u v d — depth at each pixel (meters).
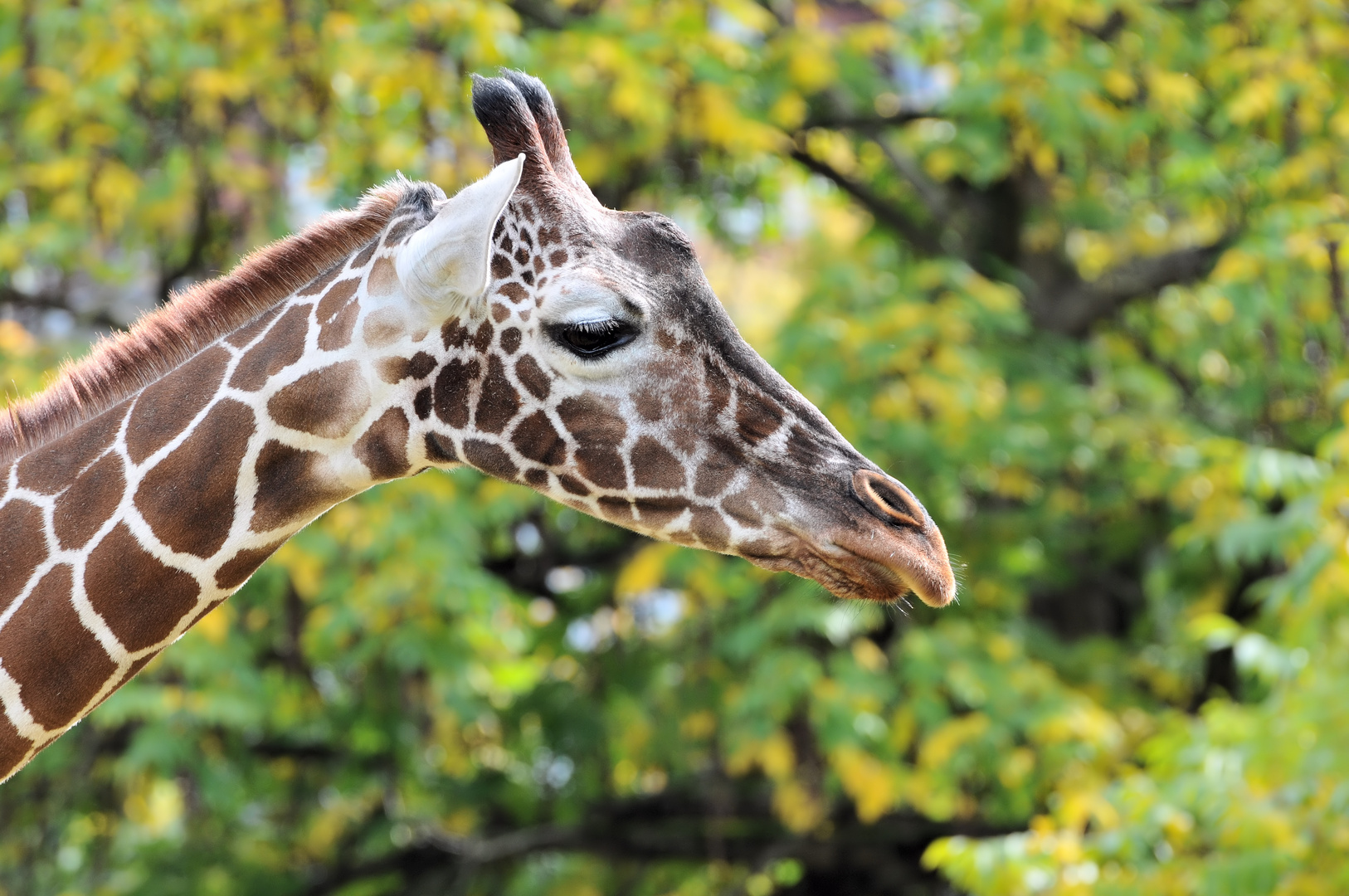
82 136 20.83
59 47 21.80
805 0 23.81
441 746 23.56
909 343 19.97
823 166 24.88
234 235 22.22
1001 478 22.38
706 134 21.41
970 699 19.98
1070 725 18.88
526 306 7.39
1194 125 23.45
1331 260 17.19
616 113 21.75
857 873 24.70
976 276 22.50
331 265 7.93
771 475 7.35
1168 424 22.48
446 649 19.28
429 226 7.25
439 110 19.33
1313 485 16.17
